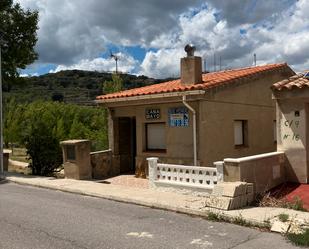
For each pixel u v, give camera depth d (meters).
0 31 17.05
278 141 11.34
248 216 8.02
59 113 40.25
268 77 16.41
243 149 14.95
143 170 15.28
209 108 13.50
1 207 9.53
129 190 11.41
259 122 15.83
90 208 9.39
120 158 16.84
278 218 7.81
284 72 17.42
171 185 11.15
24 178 14.32
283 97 11.02
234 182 9.30
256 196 9.84
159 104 14.61
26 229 7.50
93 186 12.21
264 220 7.67
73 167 14.41
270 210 8.58
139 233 7.20
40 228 7.56
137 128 15.48
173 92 13.60
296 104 10.96
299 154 10.97
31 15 17.92
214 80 14.29
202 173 10.65
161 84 17.36
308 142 10.90
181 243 6.61
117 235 7.07
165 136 14.55
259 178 10.22
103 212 8.95
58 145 16.44
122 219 8.27
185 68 14.12
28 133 16.55
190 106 13.41
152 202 9.53
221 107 13.99
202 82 14.06
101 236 7.02
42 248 6.37
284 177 11.20
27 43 17.94
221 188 9.05
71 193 11.59
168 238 6.89
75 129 32.38
